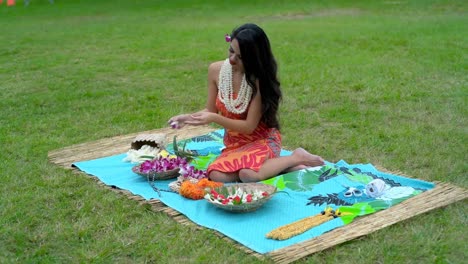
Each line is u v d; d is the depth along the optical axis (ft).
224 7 63.46
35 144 18.92
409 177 15.15
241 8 62.28
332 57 32.89
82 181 15.35
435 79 26.35
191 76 29.58
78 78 29.45
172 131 20.22
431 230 12.00
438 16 49.55
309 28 45.06
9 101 24.80
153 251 11.50
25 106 24.00
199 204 13.38
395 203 13.17
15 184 15.28
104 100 24.95
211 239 11.81
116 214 13.21
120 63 33.40
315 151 17.79
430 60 30.48
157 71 30.99
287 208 13.08
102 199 14.06
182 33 44.88
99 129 20.76
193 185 13.89
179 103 24.35
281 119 21.18
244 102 14.87
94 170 16.08
